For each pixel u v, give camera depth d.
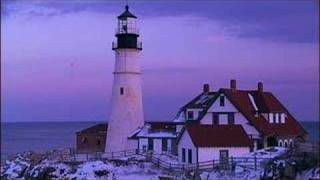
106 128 87.94
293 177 50.84
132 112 79.75
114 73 80.88
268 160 56.03
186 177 57.56
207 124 69.88
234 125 68.06
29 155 83.88
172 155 71.12
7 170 75.25
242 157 60.12
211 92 79.19
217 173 56.53
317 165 50.72
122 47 80.06
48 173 65.56
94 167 63.94
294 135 74.06
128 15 80.44
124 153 74.75
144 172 61.66
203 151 63.44
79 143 88.94
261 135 70.06
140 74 81.31
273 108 75.00
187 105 77.19
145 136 76.25
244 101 74.50
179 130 74.00
